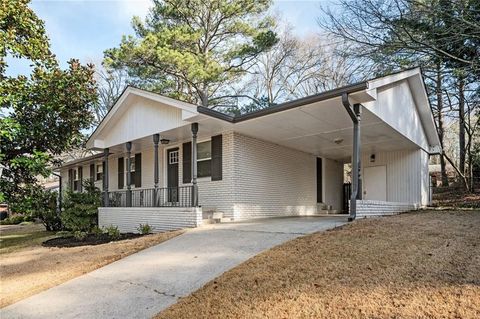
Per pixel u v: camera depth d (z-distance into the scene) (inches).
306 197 557.9
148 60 669.9
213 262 217.3
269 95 983.6
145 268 225.8
